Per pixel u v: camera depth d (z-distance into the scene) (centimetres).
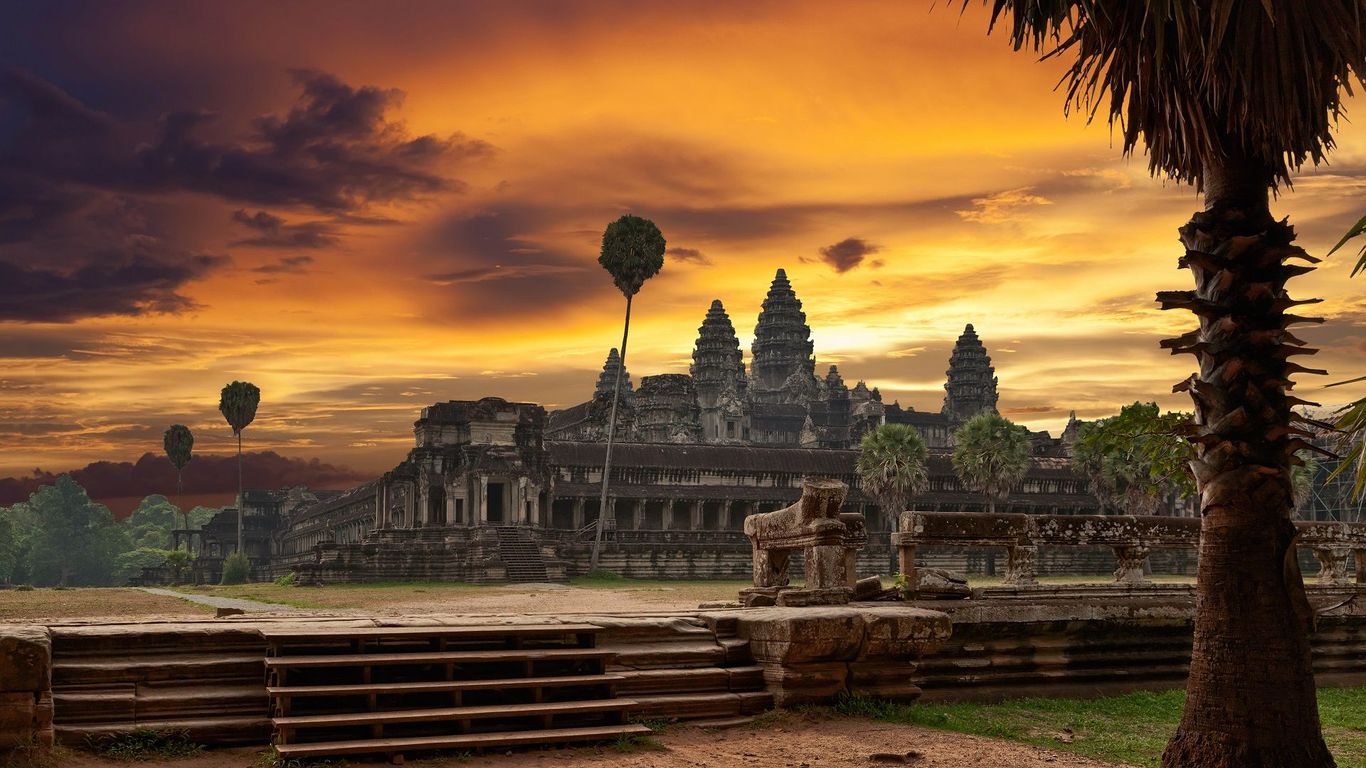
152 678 1294
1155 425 1850
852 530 1912
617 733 1333
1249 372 1201
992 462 10950
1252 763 1141
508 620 1541
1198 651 1204
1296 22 1149
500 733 1308
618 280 10656
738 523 12594
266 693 1302
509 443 11050
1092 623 1867
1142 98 1281
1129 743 1438
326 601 5781
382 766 1209
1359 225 1189
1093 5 1230
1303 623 1182
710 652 1560
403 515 11675
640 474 11906
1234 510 1195
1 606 4816
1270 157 1206
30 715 1142
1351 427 1246
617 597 6241
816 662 1541
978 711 1641
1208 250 1230
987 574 11406
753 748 1327
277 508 19162
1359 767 1374
